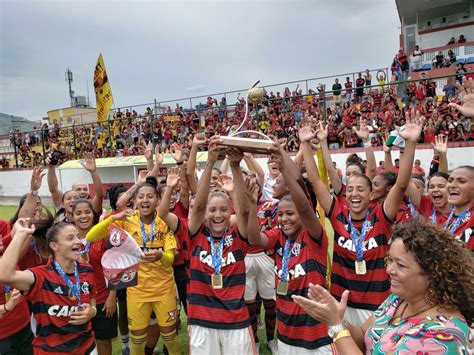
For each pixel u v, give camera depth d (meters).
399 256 1.77
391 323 1.89
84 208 4.20
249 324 3.35
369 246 3.30
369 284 3.29
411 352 1.59
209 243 3.47
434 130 14.44
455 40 24.14
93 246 3.98
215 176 5.07
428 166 14.16
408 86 17.12
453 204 3.58
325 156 4.39
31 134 28.20
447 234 1.77
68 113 41.97
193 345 3.31
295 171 3.17
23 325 3.53
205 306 3.34
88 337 3.23
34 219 4.13
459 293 1.65
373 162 5.29
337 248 3.47
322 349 2.96
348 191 3.46
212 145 3.01
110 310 4.02
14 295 3.10
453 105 3.71
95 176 5.02
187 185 4.84
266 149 2.88
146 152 6.40
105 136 24.05
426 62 23.48
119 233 3.30
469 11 24.62
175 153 4.86
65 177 21.84
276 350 4.48
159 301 3.94
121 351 4.81
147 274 3.93
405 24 26.81
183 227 3.87
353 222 3.49
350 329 2.12
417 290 1.75
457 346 1.55
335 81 19.39
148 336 4.23
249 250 4.59
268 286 4.62
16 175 24.33
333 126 17.17
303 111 18.42
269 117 19.73
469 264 1.69
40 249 3.91
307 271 3.08
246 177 3.29
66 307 3.08
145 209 4.13
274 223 4.66
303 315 3.04
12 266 2.83
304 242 3.18
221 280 3.33
